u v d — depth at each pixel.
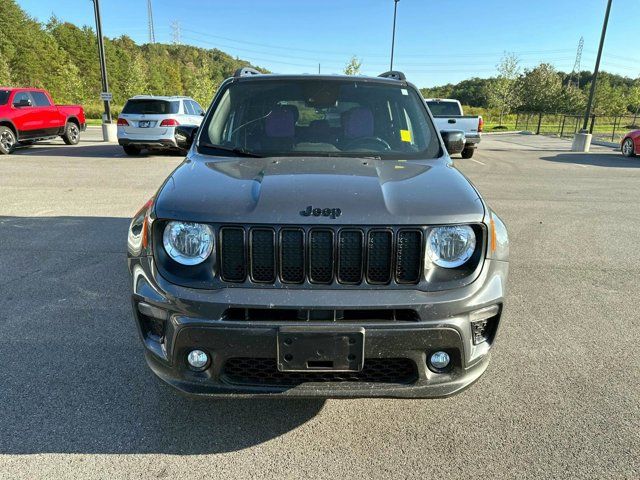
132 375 2.97
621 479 2.19
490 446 2.41
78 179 9.84
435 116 15.74
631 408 2.72
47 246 5.43
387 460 2.31
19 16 69.69
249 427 2.54
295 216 2.08
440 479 2.19
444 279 2.16
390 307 2.06
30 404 2.67
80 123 17.48
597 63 18.61
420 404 2.76
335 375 2.17
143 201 7.83
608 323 3.81
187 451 2.35
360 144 3.12
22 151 14.91
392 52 34.25
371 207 2.14
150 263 2.22
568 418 2.63
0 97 14.21
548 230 6.66
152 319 2.28
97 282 4.41
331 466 2.27
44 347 3.28
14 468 2.20
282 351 2.06
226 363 2.15
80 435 2.44
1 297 4.06
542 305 4.15
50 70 68.75
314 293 2.07
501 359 3.25
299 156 2.94
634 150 16.19
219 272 2.12
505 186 10.19
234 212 2.11
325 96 3.42
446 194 2.33
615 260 5.40
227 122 3.28
